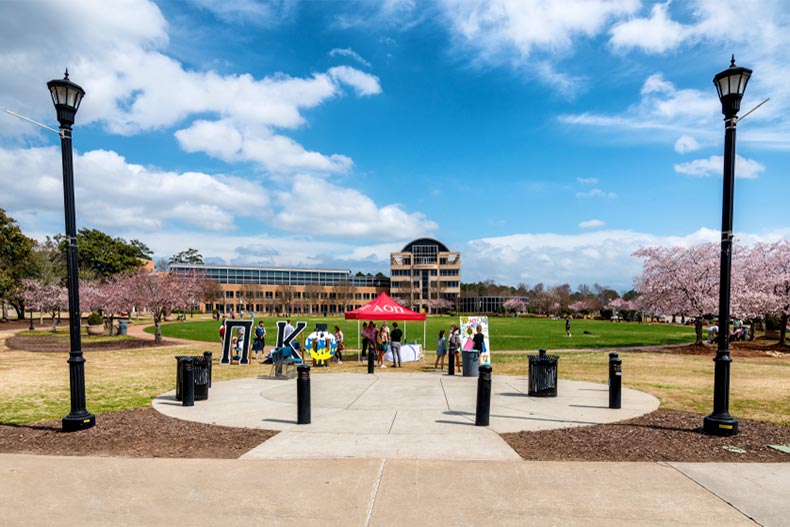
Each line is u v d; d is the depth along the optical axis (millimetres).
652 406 11844
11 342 33469
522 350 29797
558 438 8750
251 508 5594
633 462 7277
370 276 152875
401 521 5258
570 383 15836
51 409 11602
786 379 17406
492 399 12742
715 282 30484
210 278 117062
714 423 9039
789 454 7781
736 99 9125
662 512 5508
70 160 9414
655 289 33156
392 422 9992
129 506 5645
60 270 67812
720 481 6473
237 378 17188
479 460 7332
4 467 6996
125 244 86188
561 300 122938
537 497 5914
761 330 55844
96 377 17281
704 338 42031
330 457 7477
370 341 19703
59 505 5664
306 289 136625
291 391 14055
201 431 9227
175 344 32344
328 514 5438
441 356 19750
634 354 27438
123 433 9094
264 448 7984
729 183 9141
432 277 144000
